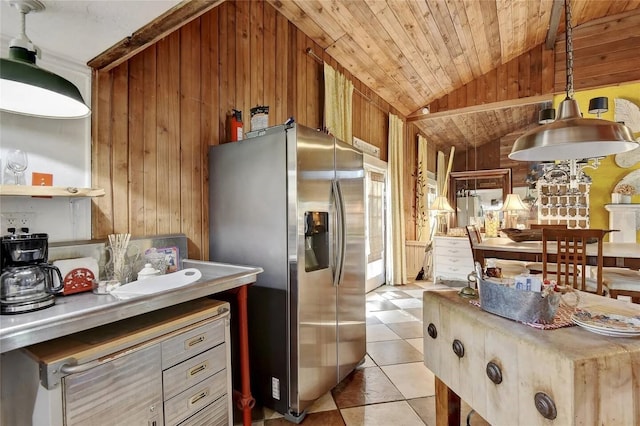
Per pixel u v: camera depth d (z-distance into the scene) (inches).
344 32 136.8
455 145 296.7
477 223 255.9
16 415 44.8
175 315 58.4
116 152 72.5
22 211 58.2
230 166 88.0
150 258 74.0
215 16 96.2
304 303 78.1
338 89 147.1
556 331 42.9
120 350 47.7
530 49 197.5
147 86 78.8
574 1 163.0
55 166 63.0
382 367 103.0
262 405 82.3
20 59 47.9
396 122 213.3
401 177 218.5
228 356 66.1
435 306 60.0
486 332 46.6
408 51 161.3
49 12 50.3
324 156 87.0
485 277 55.9
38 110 57.4
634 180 172.2
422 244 229.9
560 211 187.9
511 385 42.1
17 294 44.7
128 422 48.3
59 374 41.1
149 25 56.2
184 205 86.5
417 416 78.2
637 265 107.2
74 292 56.6
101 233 69.6
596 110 101.3
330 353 87.7
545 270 106.4
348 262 96.7
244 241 85.3
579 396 34.7
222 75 98.0
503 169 266.5
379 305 167.3
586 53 183.2
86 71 67.4
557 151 84.7
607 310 51.8
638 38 172.9
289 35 125.6
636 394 36.7
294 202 76.1
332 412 80.0
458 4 138.6
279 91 119.7
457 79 205.3
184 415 56.7
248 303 84.1
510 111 236.7
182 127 86.5
